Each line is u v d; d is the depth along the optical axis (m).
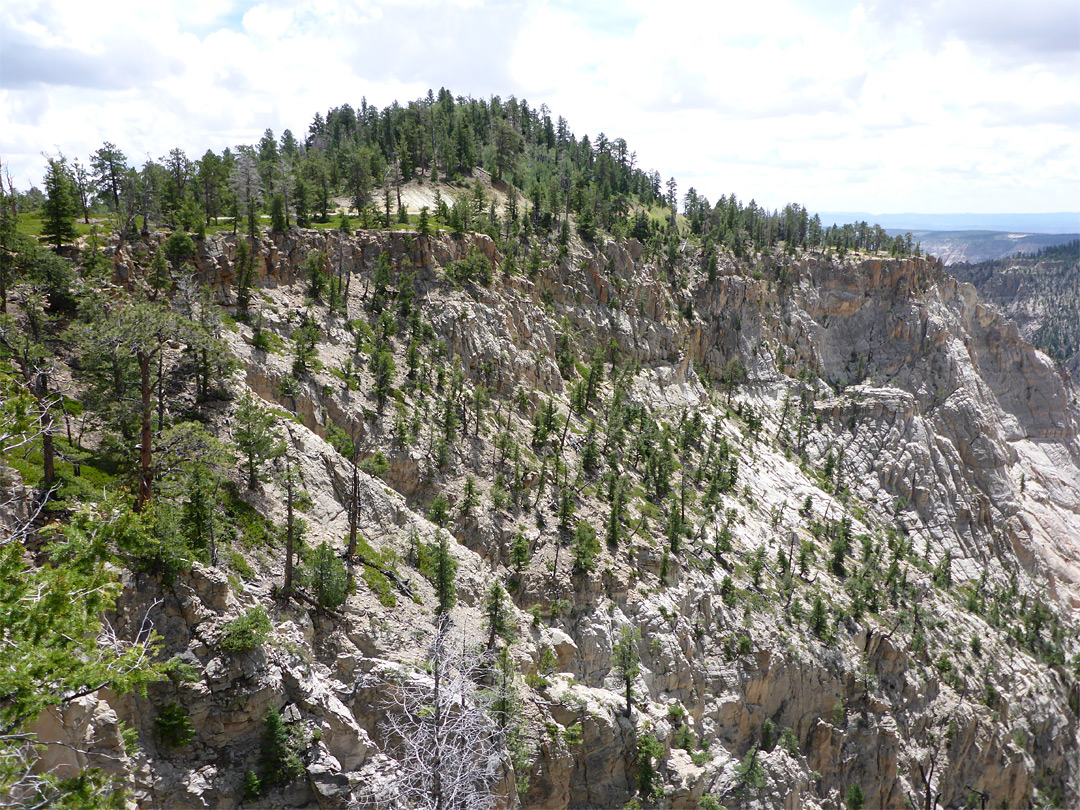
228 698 45.12
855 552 163.50
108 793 30.98
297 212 158.50
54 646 26.06
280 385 105.81
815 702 115.50
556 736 69.38
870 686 120.69
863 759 115.44
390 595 67.31
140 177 131.75
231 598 50.28
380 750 51.88
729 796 87.56
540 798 66.62
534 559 105.75
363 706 55.44
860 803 107.94
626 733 79.88
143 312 59.69
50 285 80.00
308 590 60.75
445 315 146.50
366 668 58.81
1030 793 137.50
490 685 63.75
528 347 163.25
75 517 31.31
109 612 43.12
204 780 42.69
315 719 48.28
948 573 185.00
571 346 178.75
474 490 110.12
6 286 78.38
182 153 155.62
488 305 156.50
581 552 104.31
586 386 163.12
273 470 71.88
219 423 77.31
